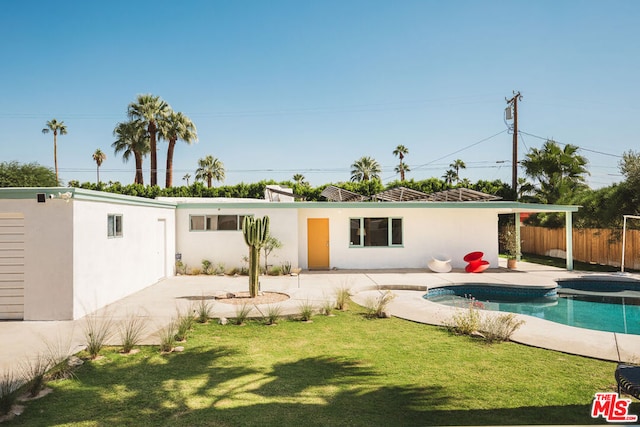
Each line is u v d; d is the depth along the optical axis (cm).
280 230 1619
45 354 634
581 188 2431
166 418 432
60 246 856
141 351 663
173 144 3531
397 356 647
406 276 1498
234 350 675
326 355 653
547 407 459
